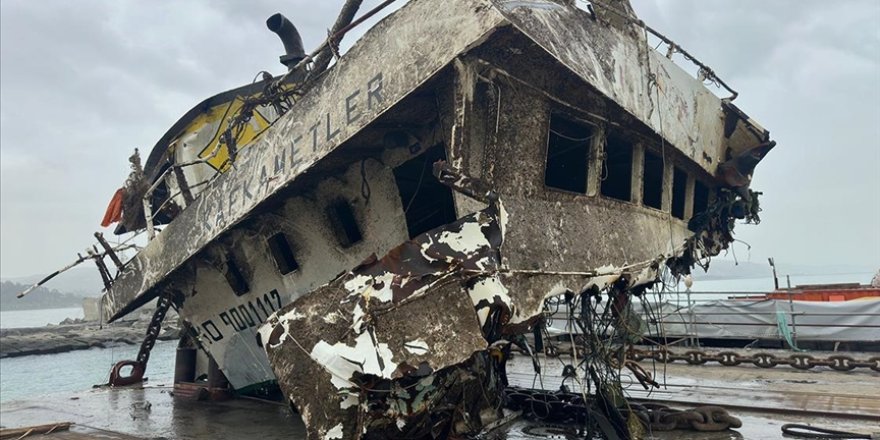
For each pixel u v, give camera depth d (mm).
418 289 4145
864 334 11680
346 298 4281
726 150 7793
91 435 7117
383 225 5637
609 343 5961
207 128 8898
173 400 9406
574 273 5035
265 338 4492
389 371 3939
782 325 12328
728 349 12133
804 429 6133
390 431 4414
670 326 13281
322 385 4148
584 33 4715
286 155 5168
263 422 7418
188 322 8414
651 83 5629
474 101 4379
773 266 14750
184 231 6512
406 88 4215
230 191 5840
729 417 6328
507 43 4094
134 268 7441
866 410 6934
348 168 5668
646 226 6367
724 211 8125
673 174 7082
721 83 7336
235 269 7230
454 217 7059
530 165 4863
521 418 7039
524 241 4641
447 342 3998
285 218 6309
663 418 6395
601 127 5508
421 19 4203
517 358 13023
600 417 5797
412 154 5215
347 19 6145
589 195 5559
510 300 4266
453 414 5109
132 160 7949
